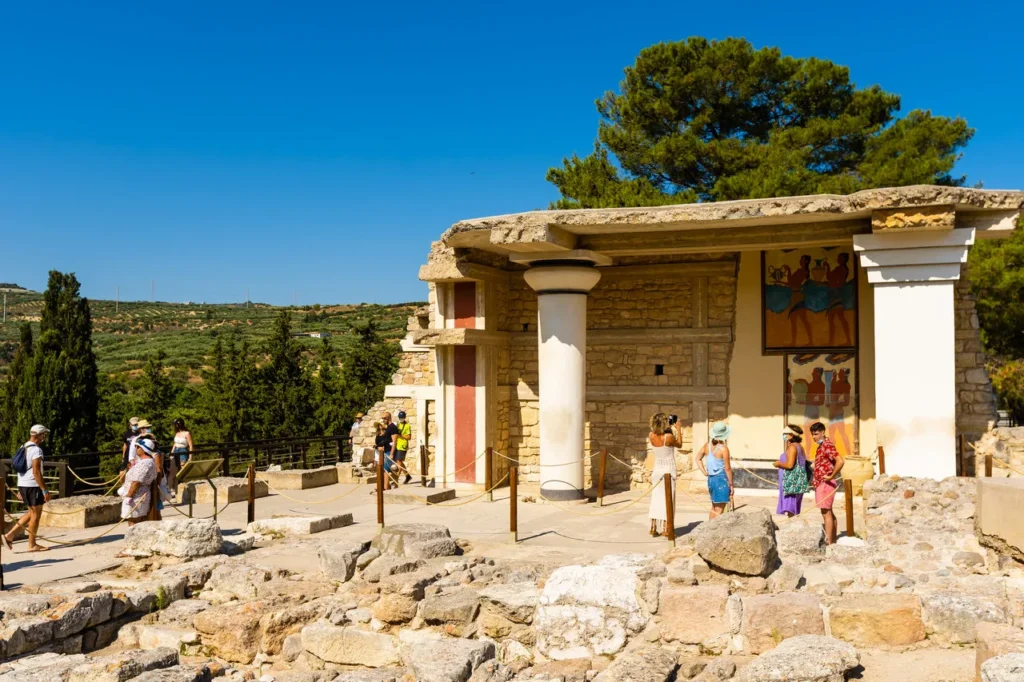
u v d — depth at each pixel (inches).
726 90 1123.3
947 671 275.7
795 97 1119.6
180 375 2556.6
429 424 751.7
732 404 668.7
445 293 713.6
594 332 711.1
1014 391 1018.7
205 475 537.0
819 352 645.9
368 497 661.3
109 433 1334.9
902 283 535.8
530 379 730.8
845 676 275.6
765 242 578.9
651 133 1155.9
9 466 626.5
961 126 1055.6
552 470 628.1
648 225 569.0
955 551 347.9
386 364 1652.3
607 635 331.9
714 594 319.9
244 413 1507.1
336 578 389.7
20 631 327.6
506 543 466.6
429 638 353.7
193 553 425.7
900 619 299.0
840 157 1103.0
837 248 642.8
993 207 514.6
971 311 599.5
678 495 651.5
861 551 354.0
